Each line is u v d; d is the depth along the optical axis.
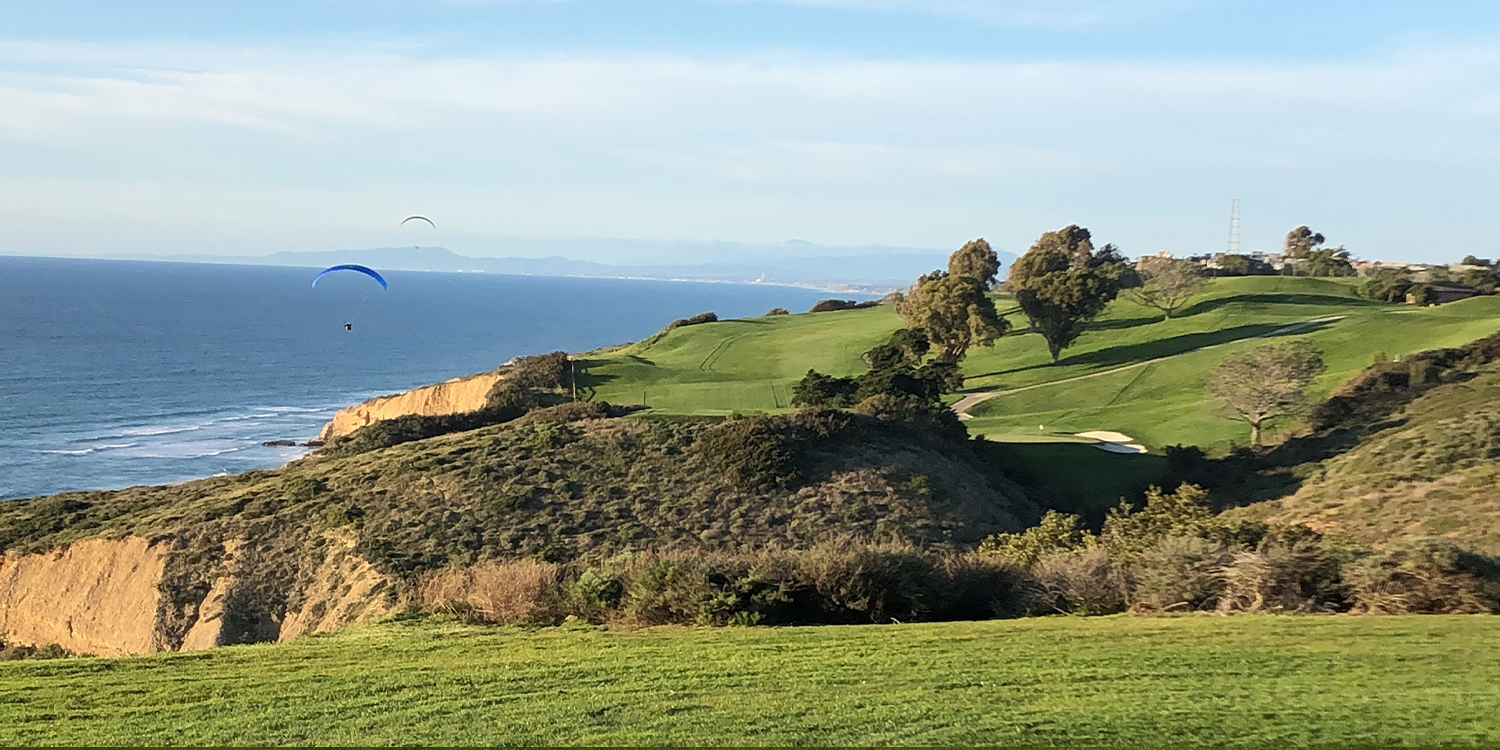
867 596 14.98
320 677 10.77
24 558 32.41
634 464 35.44
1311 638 11.66
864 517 31.92
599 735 8.59
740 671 10.65
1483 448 26.53
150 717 9.38
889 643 11.98
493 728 8.83
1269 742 8.20
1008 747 8.17
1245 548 15.95
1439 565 13.83
